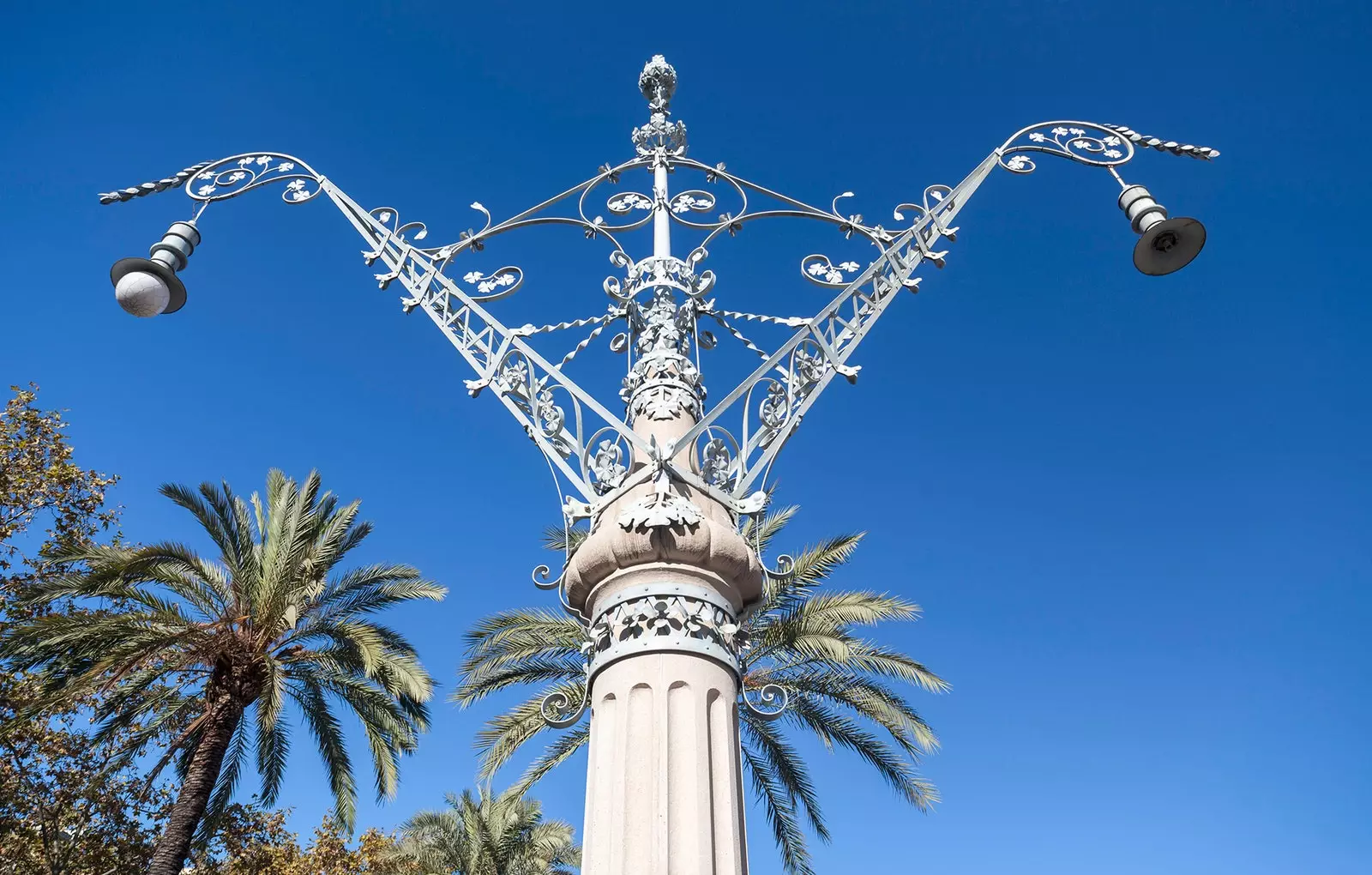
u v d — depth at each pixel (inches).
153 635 533.6
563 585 188.4
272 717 528.1
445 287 221.9
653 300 228.1
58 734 681.0
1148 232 235.5
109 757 576.7
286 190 251.1
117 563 537.3
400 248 229.6
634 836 153.1
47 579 574.6
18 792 671.8
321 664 593.6
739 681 177.6
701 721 163.3
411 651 586.9
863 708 530.6
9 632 534.9
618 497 188.4
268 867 787.4
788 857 541.3
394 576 609.0
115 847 690.2
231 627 571.2
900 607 521.3
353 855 936.3
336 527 610.9
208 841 620.1
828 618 514.9
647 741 161.0
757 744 561.0
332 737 601.9
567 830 858.1
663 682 165.3
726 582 179.9
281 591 565.0
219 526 578.9
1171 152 245.6
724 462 194.7
